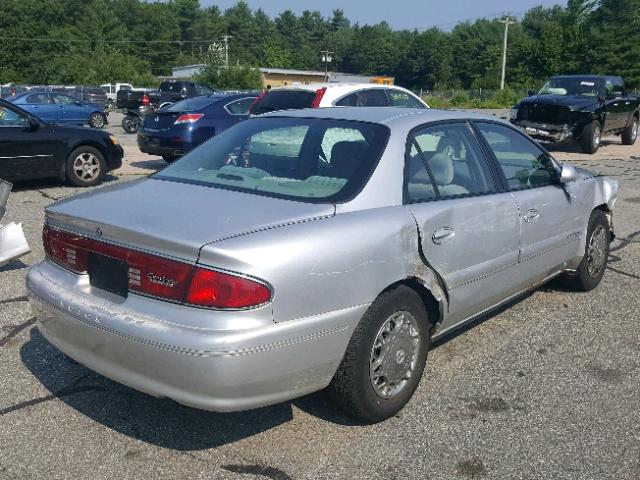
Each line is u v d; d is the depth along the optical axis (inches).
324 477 124.4
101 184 434.9
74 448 131.8
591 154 657.0
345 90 405.4
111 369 125.0
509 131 186.7
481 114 183.2
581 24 3853.3
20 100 942.4
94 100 1707.7
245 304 114.7
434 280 147.9
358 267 128.9
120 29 4751.5
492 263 166.6
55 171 411.5
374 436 137.7
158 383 118.5
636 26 3432.6
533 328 197.6
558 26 3567.9
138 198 139.3
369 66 5767.7
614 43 3169.3
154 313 119.1
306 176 147.3
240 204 132.7
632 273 255.3
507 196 172.6
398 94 434.6
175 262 117.7
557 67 3371.1
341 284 126.3
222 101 490.0
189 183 148.9
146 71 4222.4
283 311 118.4
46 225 143.8
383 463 129.0
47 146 404.5
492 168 172.9
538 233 185.3
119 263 126.2
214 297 114.3
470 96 2600.9
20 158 394.3
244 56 5669.3
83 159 421.7
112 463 127.3
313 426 140.9
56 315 132.2
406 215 140.9
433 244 146.2
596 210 224.1
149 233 119.9
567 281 226.5
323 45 6220.5
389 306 136.6
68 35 3909.9
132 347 118.7
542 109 648.4
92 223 128.3
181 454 130.6
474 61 5036.9
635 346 186.2
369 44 5935.0
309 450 132.6
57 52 3789.4
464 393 156.8
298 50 6314.0
